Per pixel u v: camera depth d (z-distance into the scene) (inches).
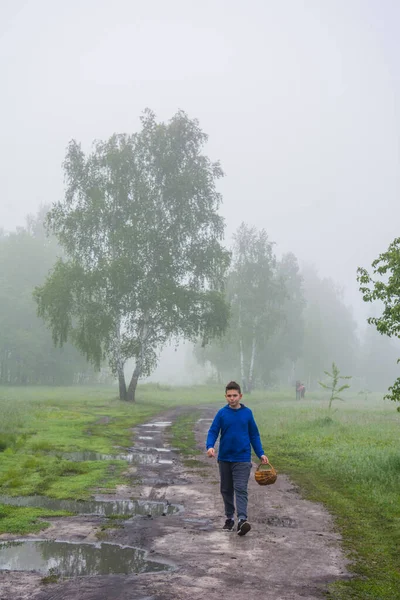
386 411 1083.9
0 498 289.4
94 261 1327.5
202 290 1397.6
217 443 585.6
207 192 1385.3
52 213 1349.7
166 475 380.5
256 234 2303.2
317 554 205.6
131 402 1274.6
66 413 881.5
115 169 1321.4
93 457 453.1
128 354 1344.7
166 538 223.5
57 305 1269.7
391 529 244.5
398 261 389.1
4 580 168.7
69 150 1358.3
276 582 173.0
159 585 166.9
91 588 162.6
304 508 289.7
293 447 540.1
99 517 255.3
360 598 159.8
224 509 273.9
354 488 341.1
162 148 1355.8
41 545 209.2
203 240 1387.8
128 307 1307.8
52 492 308.0
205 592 161.8
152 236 1304.1
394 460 391.2
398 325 393.4
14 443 489.7
